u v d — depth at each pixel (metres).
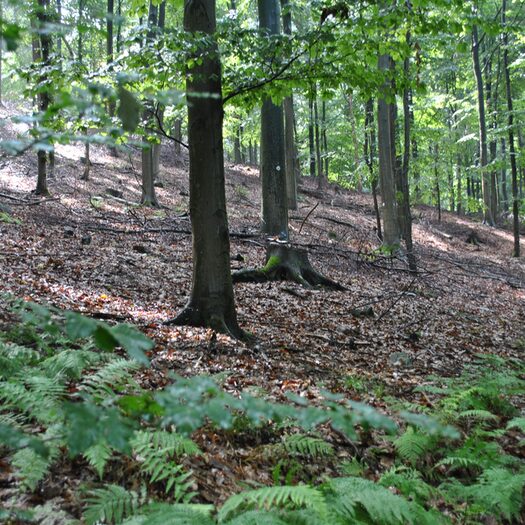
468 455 3.99
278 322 8.86
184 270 11.32
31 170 19.34
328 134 30.20
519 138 28.56
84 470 2.92
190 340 6.47
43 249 10.49
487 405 5.42
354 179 24.59
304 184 32.00
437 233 25.70
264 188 12.81
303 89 7.41
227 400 1.32
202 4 6.50
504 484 3.37
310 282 12.56
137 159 26.70
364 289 13.15
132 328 1.36
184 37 5.78
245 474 3.40
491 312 13.06
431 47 14.26
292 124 22.20
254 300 10.18
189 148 6.93
